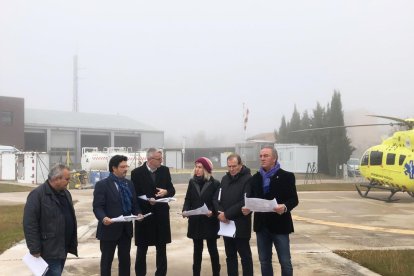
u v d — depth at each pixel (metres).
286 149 47.97
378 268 7.67
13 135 62.22
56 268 5.25
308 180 39.31
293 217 15.33
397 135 20.67
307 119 60.22
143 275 6.86
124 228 6.25
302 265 8.15
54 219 5.18
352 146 50.34
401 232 12.15
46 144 70.25
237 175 6.46
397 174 19.92
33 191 5.22
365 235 11.64
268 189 5.88
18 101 62.75
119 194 6.27
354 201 20.98
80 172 34.28
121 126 79.12
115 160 6.30
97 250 9.49
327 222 14.10
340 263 8.29
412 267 7.69
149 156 6.83
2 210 16.50
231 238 6.59
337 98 48.12
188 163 78.62
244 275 6.43
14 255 8.85
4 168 40.72
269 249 6.05
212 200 6.85
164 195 6.80
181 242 10.49
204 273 7.59
